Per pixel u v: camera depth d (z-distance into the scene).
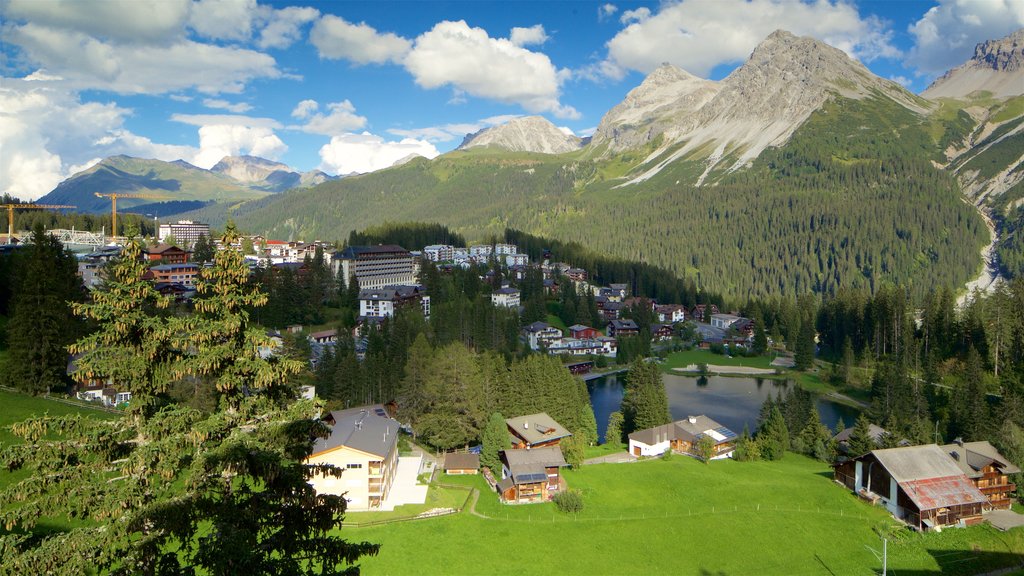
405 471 98.56
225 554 23.17
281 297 188.12
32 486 23.83
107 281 31.30
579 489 92.88
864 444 108.94
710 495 93.06
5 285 122.75
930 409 145.38
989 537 82.06
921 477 89.31
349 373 129.88
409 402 122.06
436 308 198.50
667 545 77.81
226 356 27.78
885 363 175.62
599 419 155.75
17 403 83.31
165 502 24.06
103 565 24.17
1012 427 109.69
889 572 73.44
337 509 27.17
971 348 163.88
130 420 27.16
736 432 143.75
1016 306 168.62
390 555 70.12
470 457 101.69
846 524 85.06
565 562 72.31
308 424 27.78
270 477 25.12
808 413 138.12
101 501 24.44
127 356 26.45
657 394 131.00
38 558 22.58
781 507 89.88
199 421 27.36
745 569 73.12
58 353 90.88
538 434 109.62
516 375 128.12
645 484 97.00
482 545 74.56
